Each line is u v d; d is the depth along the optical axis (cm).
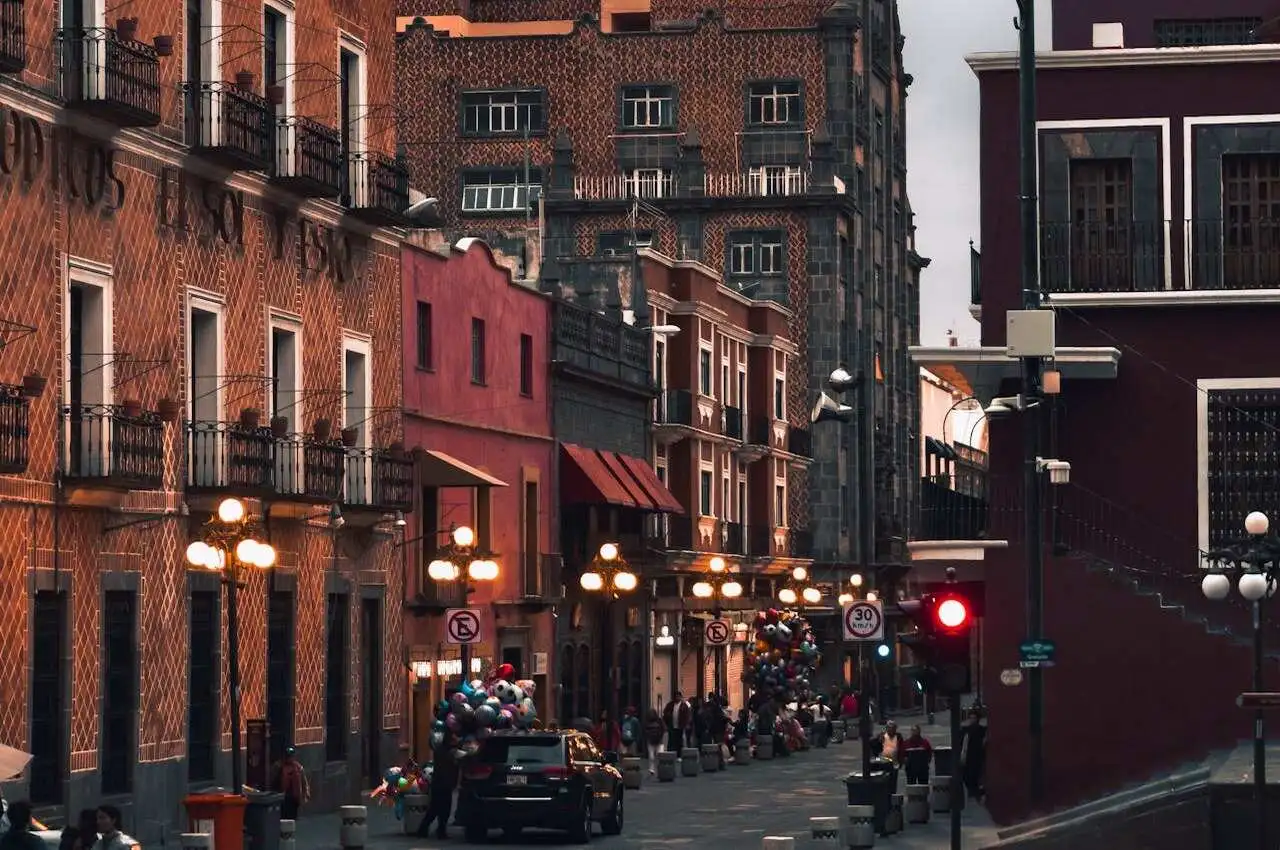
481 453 8462
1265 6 6122
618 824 6134
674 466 11338
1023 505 5469
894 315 16250
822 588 14038
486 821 5766
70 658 5359
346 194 7000
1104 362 5438
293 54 6606
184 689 5909
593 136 14488
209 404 6097
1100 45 6006
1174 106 5544
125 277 5641
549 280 10394
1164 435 5512
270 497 6250
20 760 4078
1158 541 5497
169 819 5806
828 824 5272
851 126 14638
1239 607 5409
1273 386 5494
